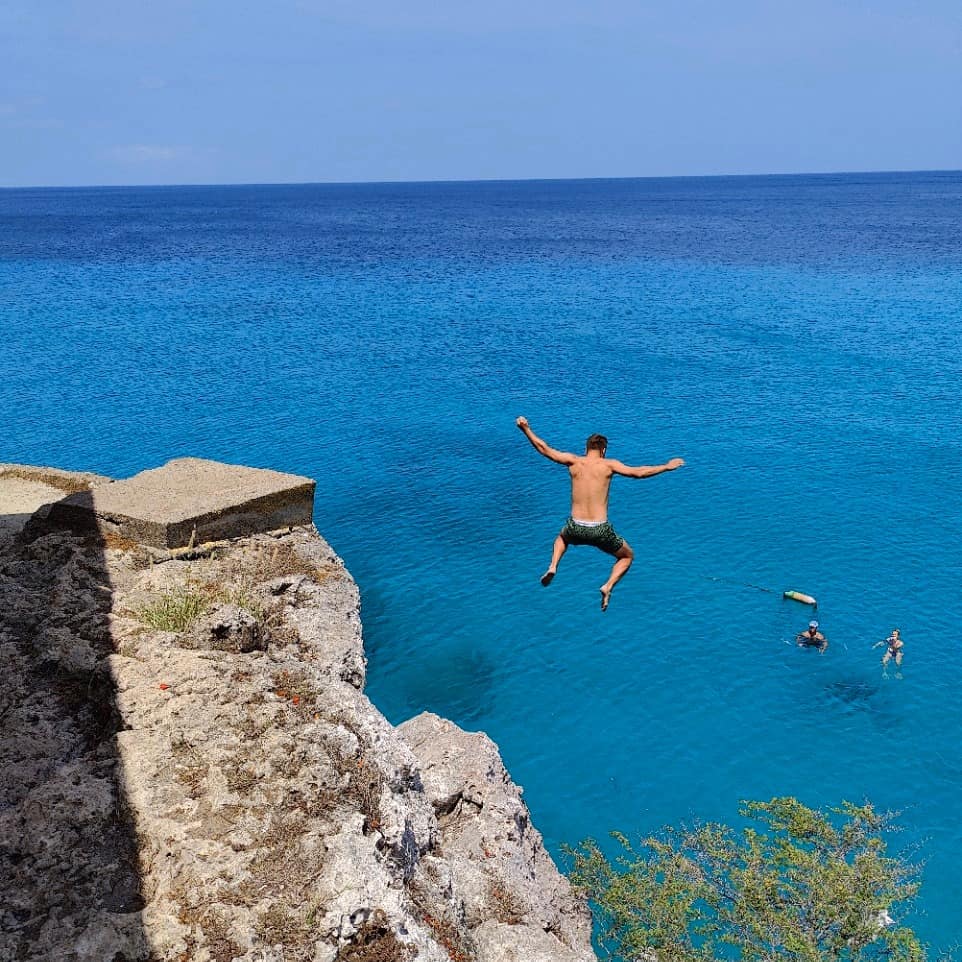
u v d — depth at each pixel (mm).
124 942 7309
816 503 42312
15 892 7828
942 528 39438
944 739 26156
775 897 17531
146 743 9594
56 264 134125
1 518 18438
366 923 7660
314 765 9336
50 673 11266
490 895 11180
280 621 13836
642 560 37188
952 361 67125
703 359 70062
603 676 29562
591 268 128500
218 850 8242
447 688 29047
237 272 125062
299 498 17312
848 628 32000
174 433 52312
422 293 105750
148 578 14203
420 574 36250
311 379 64750
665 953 17047
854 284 107312
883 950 16766
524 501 43312
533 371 67062
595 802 24078
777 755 25703
